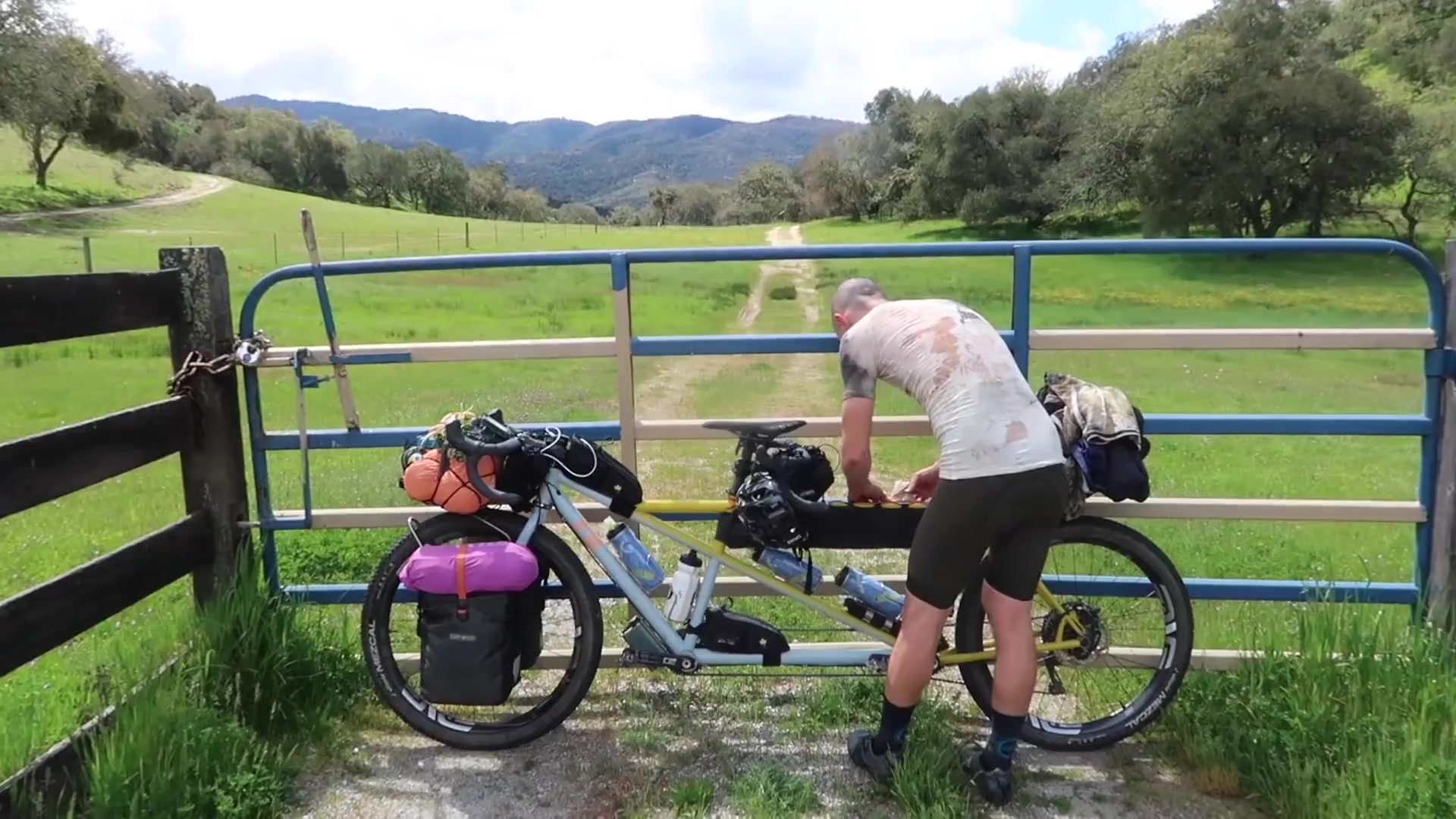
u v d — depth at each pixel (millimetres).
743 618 3436
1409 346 3568
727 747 3488
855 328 3162
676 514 3613
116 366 16391
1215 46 51750
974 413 2926
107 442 3184
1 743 3064
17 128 69562
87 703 3369
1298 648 3564
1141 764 3408
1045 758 3451
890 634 3463
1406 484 8078
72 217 61812
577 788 3266
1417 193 52062
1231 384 14523
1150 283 31781
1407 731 3119
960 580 2994
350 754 3443
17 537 6527
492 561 3287
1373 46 81750
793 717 3674
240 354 3627
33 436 2877
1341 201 50625
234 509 3748
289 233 62812
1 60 60500
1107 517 3762
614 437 3803
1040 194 69562
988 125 73562
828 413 10977
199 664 3393
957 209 77000
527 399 12266
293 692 3531
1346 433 3646
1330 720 3262
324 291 3758
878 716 3629
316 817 3096
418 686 3787
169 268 3629
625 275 3689
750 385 13250
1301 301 28250
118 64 82625
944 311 3090
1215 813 3131
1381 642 3531
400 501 6582
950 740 3398
